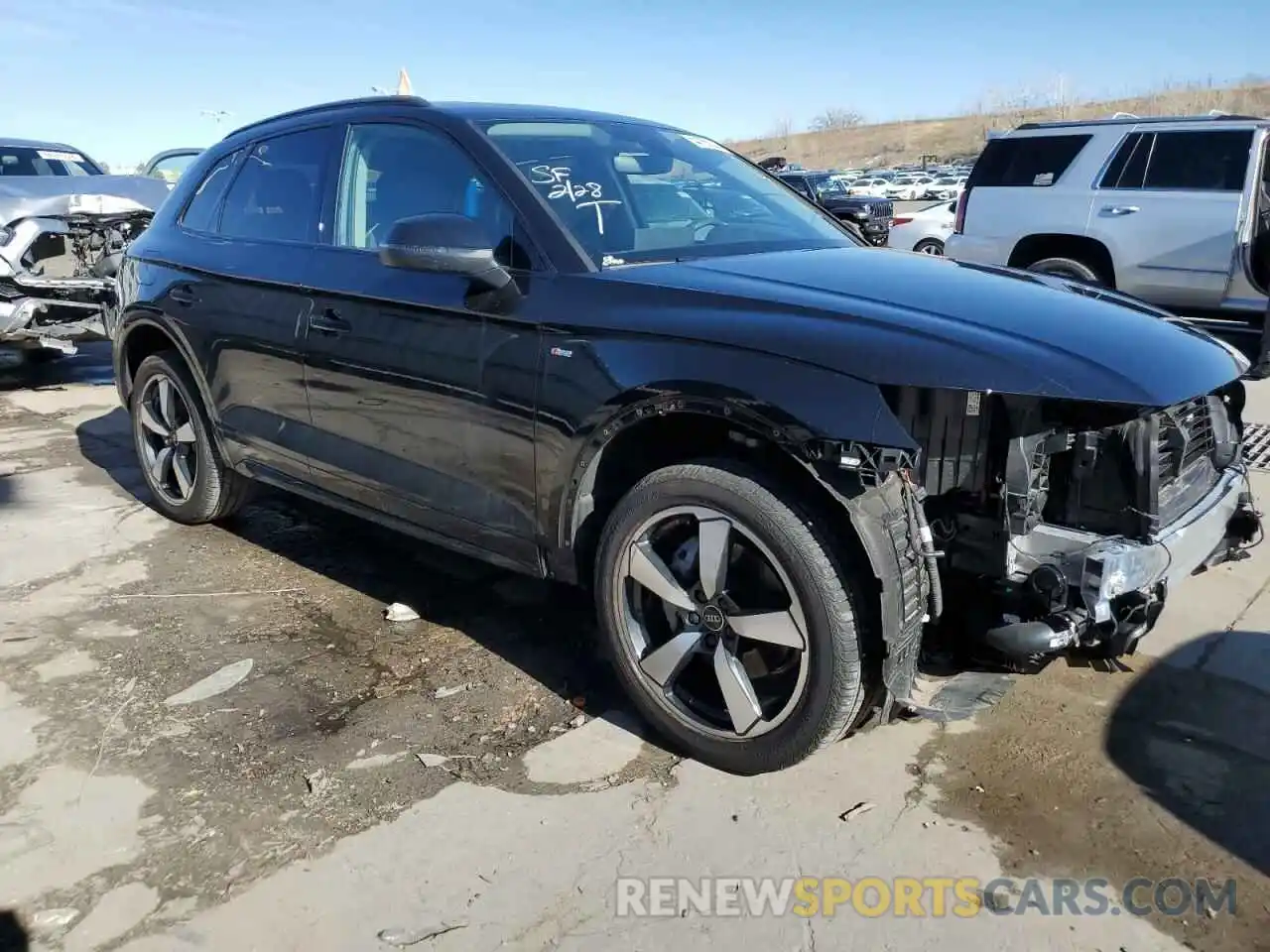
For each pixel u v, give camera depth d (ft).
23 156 33.12
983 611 8.68
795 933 7.13
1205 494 9.50
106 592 13.03
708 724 9.04
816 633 8.14
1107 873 7.68
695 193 11.76
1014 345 7.91
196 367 13.92
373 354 11.02
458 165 10.79
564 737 9.61
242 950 7.02
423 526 11.18
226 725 9.84
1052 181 30.37
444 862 7.88
